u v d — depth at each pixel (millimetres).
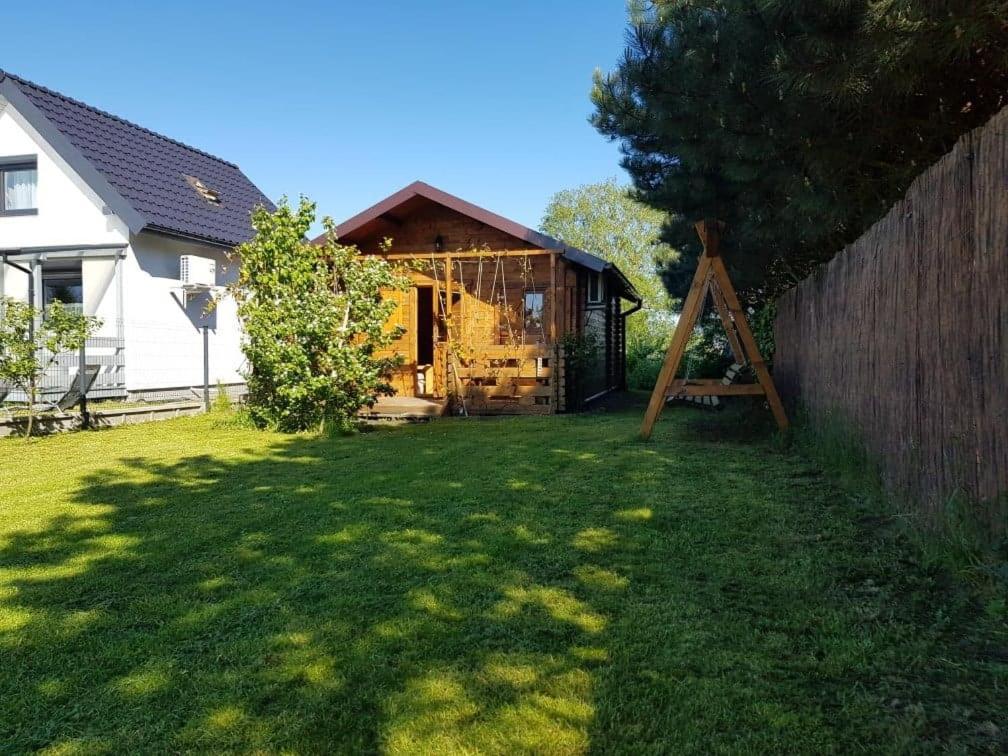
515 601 2965
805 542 3648
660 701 2145
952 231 3158
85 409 9852
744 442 7324
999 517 2707
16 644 2688
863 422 4777
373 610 2926
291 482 5680
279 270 9180
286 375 8984
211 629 2795
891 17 3785
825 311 6074
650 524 4090
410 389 12938
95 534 4219
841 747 1878
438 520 4320
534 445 7449
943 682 2164
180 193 14805
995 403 2738
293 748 1975
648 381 20359
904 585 2967
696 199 8594
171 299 13594
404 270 11656
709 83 5941
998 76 4668
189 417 11547
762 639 2533
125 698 2277
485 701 2174
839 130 5320
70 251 12758
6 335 8555
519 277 12352
